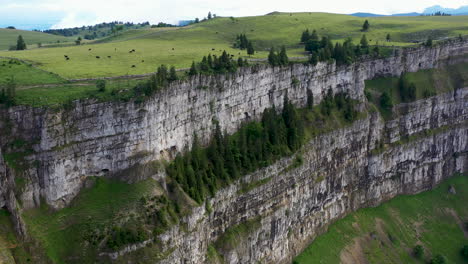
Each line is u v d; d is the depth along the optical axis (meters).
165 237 86.81
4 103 83.19
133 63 131.62
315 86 140.12
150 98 93.38
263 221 114.50
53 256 79.88
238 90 118.94
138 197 89.50
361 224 142.50
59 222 84.06
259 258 113.56
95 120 87.94
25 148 82.88
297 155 125.31
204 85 108.75
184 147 106.31
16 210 79.81
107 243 81.69
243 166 112.69
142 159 94.00
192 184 98.56
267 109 127.88
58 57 138.38
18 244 79.06
